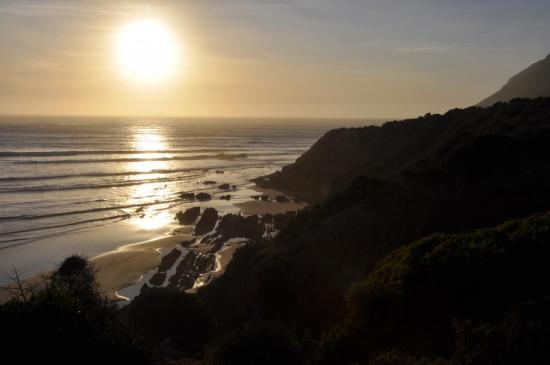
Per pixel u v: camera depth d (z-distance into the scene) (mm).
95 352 9281
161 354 12820
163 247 39812
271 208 56969
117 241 41250
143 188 67812
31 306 9320
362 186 30406
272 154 130000
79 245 39688
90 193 62312
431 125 53469
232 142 170500
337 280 18734
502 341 8406
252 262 25484
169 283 31281
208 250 38812
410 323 11320
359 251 20594
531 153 26016
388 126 67188
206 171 89125
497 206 21188
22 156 97188
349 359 10867
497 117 41344
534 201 20734
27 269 33125
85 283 15914
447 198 22875
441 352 9781
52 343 8953
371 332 11672
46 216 49125
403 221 21734
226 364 11516
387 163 50781
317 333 15898
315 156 73312
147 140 162000
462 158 26734
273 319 17922
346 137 72812
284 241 27188
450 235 14078
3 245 38938
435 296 11586
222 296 25531
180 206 56750
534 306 9430
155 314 17531
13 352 8719
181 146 143000
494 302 10852
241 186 73062
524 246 12234
